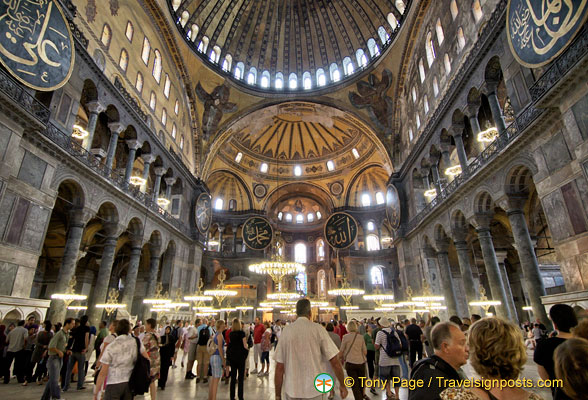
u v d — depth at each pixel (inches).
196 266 935.7
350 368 204.8
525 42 355.6
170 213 880.9
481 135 521.0
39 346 298.8
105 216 590.6
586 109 307.6
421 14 759.7
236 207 1331.2
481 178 519.2
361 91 1021.8
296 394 119.7
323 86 1088.8
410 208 877.2
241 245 1352.1
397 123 951.6
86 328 282.2
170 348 296.4
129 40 665.0
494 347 63.3
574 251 332.2
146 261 936.3
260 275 1222.3
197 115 986.7
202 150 1015.0
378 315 935.0
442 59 668.7
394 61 910.4
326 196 1358.3
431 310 759.7
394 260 1167.0
